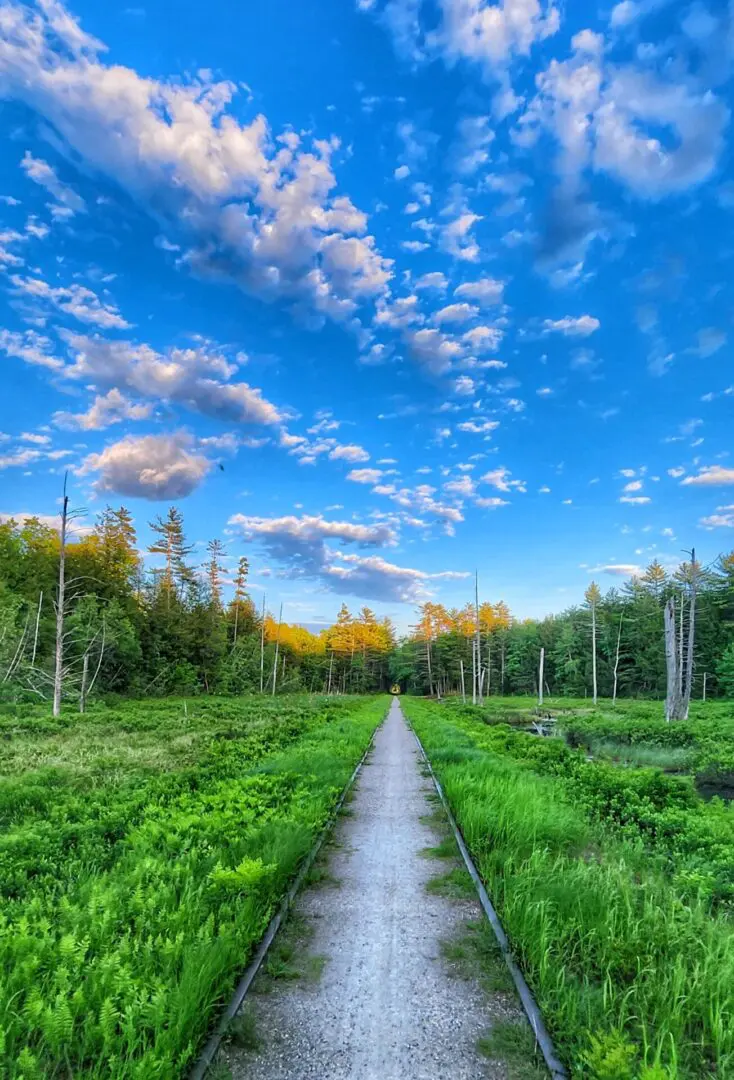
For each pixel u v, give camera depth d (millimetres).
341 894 6035
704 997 3684
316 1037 3582
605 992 3547
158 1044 3047
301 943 4910
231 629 71500
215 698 46844
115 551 50188
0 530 45062
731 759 13859
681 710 29406
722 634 57375
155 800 8609
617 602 71312
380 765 14992
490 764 12078
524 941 4457
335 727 21906
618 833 7844
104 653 39875
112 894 4680
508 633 84562
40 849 6266
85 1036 3164
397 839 8078
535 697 71125
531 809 7676
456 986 4191
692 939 4320
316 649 92125
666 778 9945
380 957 4645
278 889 5680
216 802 7926
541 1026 3547
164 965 3832
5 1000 3393
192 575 58469
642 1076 2764
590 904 4836
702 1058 3352
